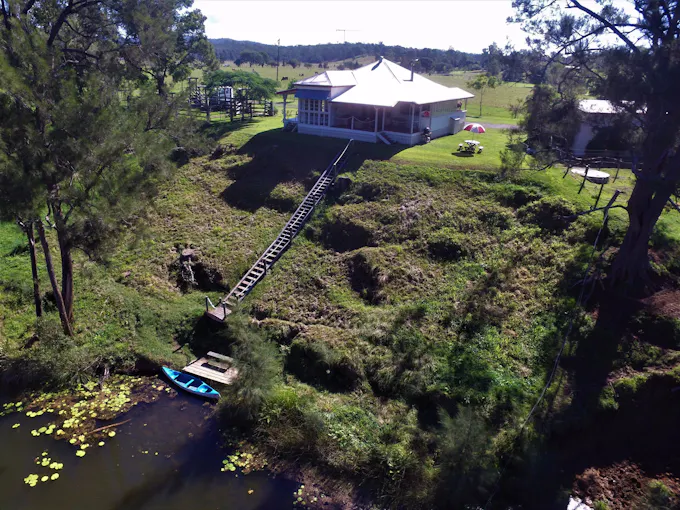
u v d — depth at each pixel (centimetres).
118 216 1575
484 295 1819
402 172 2514
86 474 1323
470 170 2444
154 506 1232
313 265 2136
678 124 1373
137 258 2266
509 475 1252
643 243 1683
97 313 1938
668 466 1322
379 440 1402
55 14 1802
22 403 1596
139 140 1636
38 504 1232
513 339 1639
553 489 1239
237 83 4219
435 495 1227
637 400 1420
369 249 2088
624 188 2308
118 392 1648
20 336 1831
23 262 2234
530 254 1942
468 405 1423
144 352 1789
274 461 1378
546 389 1446
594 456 1349
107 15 2078
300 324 1823
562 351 1557
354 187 2491
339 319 1838
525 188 2234
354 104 3216
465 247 2036
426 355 1598
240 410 1505
